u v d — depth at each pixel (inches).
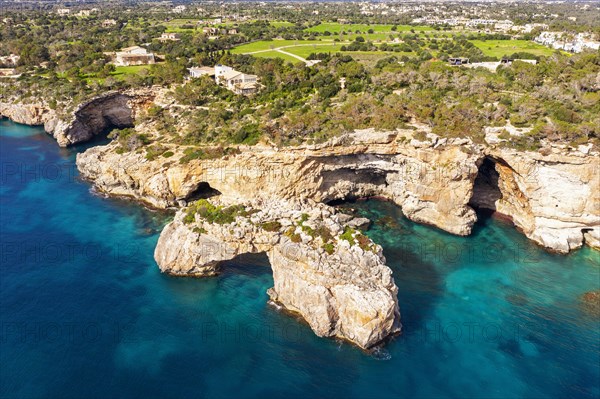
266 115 3223.4
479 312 2151.8
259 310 2126.0
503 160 2741.1
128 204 3218.5
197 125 3380.9
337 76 3818.9
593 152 2487.7
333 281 1953.7
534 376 1797.5
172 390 1713.8
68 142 4249.5
